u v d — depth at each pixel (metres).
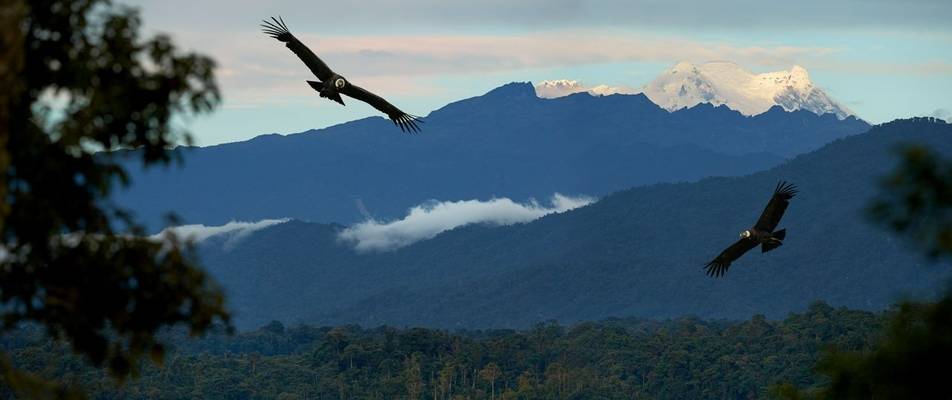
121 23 17.70
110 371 18.97
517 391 196.25
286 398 189.38
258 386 191.12
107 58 17.66
